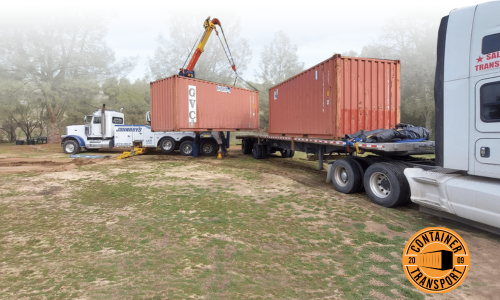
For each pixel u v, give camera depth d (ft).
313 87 27.53
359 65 23.57
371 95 24.00
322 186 24.68
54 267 10.53
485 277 9.99
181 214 17.06
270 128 40.88
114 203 19.48
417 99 74.79
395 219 16.10
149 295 8.67
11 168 34.53
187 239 13.39
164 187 24.16
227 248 12.42
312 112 27.81
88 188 23.90
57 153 55.11
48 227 14.93
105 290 8.91
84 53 85.20
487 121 12.10
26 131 112.47
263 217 16.52
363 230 14.48
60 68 82.99
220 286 9.36
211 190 23.12
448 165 13.82
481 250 12.09
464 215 13.44
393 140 19.85
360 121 23.66
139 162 40.06
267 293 9.01
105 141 53.31
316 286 9.46
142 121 111.75
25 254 11.71
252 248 12.44
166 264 10.93
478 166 12.51
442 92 14.03
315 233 14.14
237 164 38.45
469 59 12.82
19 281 9.45
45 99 78.13
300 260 11.34
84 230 14.53
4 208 18.28
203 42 51.93
